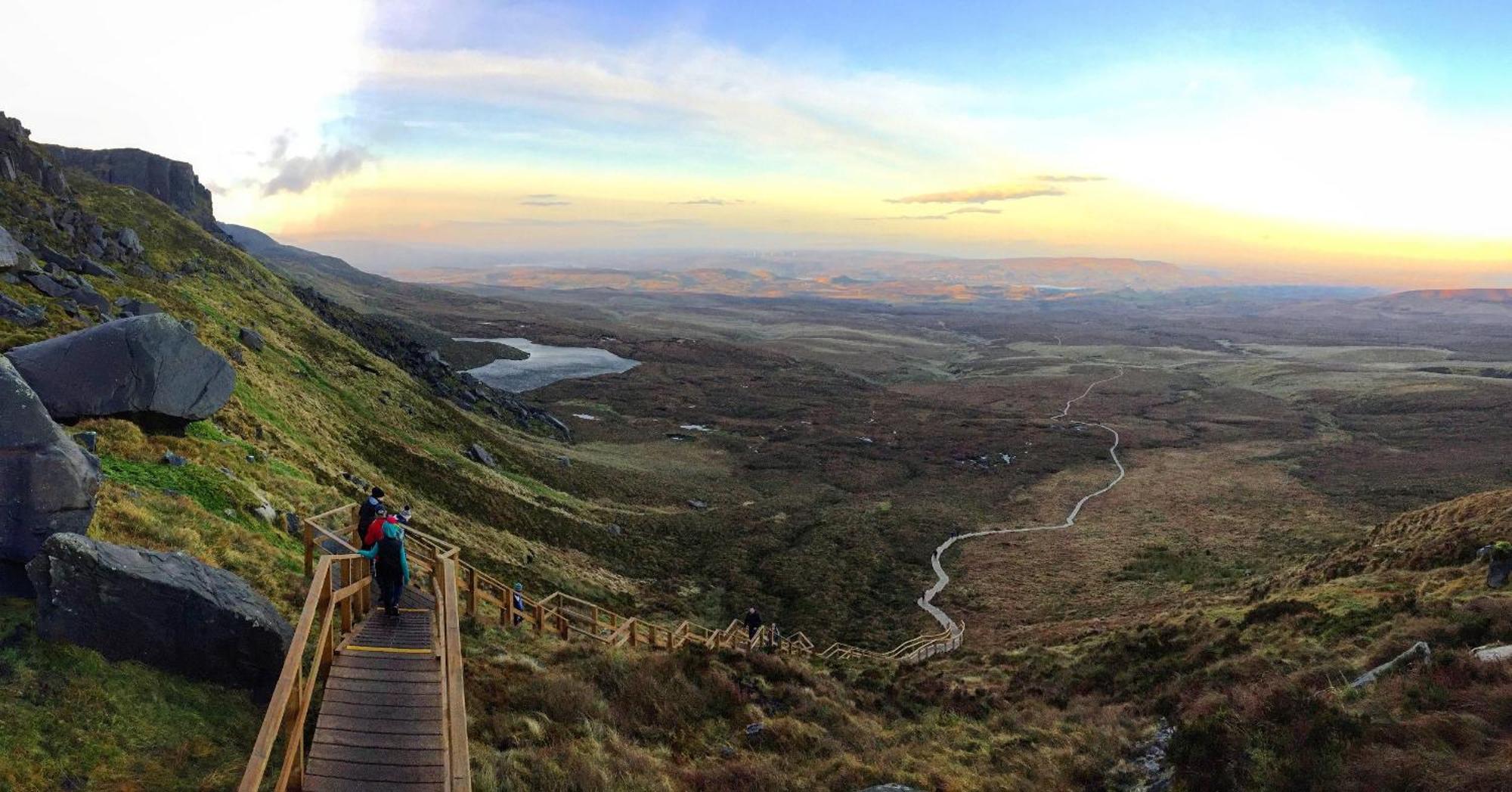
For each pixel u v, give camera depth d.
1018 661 31.25
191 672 11.69
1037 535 70.88
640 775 13.99
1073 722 21.80
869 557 63.06
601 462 93.62
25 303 31.72
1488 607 19.62
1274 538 64.31
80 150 146.75
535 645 20.00
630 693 18.11
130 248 69.00
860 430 129.12
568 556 51.19
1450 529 33.94
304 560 17.59
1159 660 25.75
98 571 11.05
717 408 147.50
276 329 72.44
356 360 78.06
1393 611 22.67
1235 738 14.64
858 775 15.99
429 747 10.12
